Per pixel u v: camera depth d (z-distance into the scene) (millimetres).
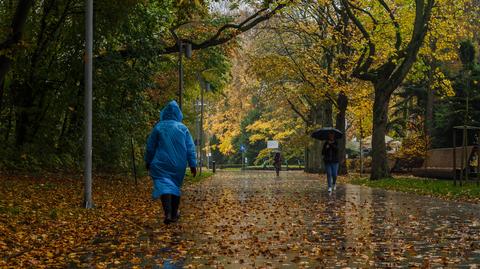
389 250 8656
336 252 8547
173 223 12320
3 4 24203
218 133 74500
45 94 26594
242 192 23516
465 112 34031
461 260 7770
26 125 26266
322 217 13367
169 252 8688
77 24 24719
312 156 57406
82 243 9648
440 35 33781
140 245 9375
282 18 39469
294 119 67000
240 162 94375
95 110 24781
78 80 25547
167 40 33625
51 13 25625
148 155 11164
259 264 7684
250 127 70625
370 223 12102
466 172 23281
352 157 67438
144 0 23859
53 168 26406
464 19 34500
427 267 7277
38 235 10188
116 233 10875
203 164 96250
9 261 7848
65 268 7508
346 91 39219
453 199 18375
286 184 31047
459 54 37812
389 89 30797
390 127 52625
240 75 58562
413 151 40594
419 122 47344
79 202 15859
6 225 10938
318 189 25641
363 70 31969
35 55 25109
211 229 11352
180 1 19531
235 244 9430
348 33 37312
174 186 10883
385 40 35281
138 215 14055
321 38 41188
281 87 49969
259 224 12133
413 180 28500
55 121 27469
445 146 37906
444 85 34656
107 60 24641
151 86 26312
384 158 31188
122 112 25266
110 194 19562
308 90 41562
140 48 25609
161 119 11414
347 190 24375
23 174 22859
